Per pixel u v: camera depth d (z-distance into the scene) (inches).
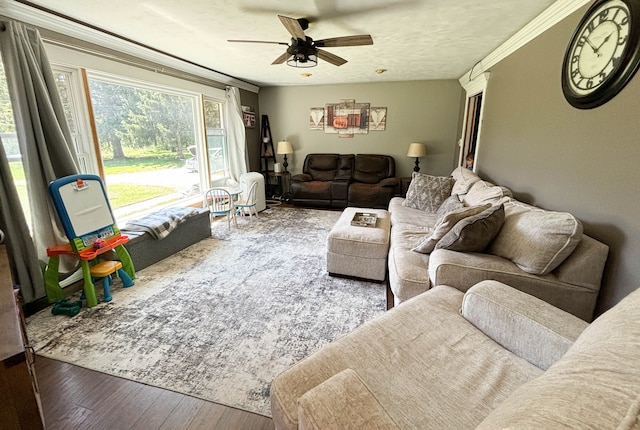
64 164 95.5
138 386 60.9
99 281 104.6
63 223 85.3
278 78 204.5
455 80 206.1
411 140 222.5
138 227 117.0
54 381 61.9
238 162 214.5
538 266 66.1
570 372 22.6
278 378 40.6
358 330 50.5
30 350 53.6
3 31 82.6
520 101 110.0
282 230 162.2
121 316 84.5
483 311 51.3
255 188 182.5
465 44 124.6
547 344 43.1
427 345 47.6
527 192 103.6
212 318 83.7
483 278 68.2
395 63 159.2
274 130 246.1
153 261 119.3
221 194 165.3
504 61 126.3
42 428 35.6
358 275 106.0
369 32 111.0
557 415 18.2
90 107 114.7
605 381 19.9
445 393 39.0
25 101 85.9
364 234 105.0
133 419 53.9
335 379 32.2
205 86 180.1
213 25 105.0
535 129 98.7
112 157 131.6
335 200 207.6
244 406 56.5
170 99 162.4
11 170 89.8
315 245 140.3
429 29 107.8
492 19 98.1
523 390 24.5
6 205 81.5
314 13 94.4
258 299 93.8
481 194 108.6
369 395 30.3
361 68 171.9
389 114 221.5
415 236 103.6
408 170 227.5
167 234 122.3
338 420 27.6
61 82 107.1
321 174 229.3
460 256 73.2
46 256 93.4
